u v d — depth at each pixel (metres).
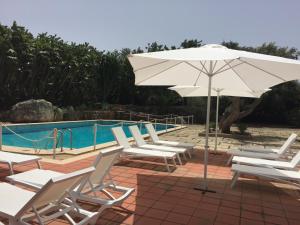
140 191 5.60
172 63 6.14
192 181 6.48
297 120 27.31
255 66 5.90
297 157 6.77
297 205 5.33
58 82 25.06
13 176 4.37
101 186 4.67
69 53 25.31
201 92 10.92
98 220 4.22
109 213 4.49
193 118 26.30
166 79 7.32
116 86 29.33
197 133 17.14
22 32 22.41
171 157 7.24
